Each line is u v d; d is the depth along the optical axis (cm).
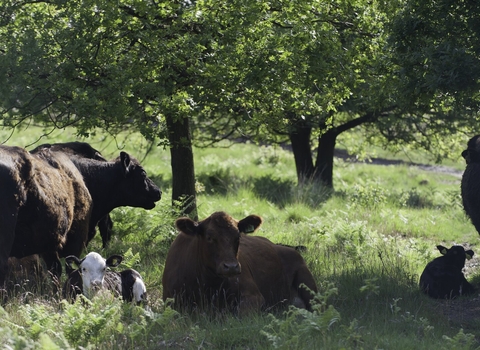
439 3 1334
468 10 1331
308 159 3097
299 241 1792
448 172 4997
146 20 1411
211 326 939
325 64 1453
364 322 1038
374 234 1836
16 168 1098
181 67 1482
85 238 1375
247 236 1165
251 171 3628
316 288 1164
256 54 1424
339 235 1809
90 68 1366
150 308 1095
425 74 1319
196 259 1033
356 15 1594
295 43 1435
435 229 2200
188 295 1046
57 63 1333
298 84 1515
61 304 1093
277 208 2373
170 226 1695
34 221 1162
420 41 1376
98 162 1541
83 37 1355
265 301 1105
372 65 1585
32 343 814
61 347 811
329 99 1661
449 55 1277
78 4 1365
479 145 1430
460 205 2759
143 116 1505
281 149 4862
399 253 1636
